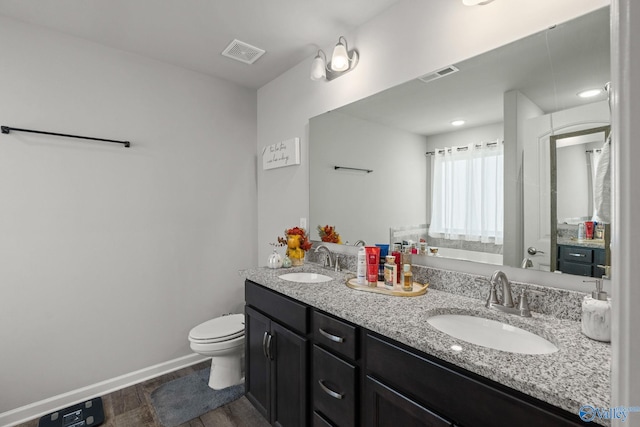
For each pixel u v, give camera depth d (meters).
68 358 1.96
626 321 0.28
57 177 1.92
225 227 2.68
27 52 1.83
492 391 0.78
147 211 2.28
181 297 2.44
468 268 1.42
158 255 2.33
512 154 1.27
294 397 1.51
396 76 1.69
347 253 2.01
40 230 1.87
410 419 0.97
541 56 1.19
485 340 1.15
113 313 2.13
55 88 1.91
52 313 1.91
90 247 2.04
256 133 2.88
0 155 1.75
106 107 2.10
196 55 2.25
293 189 2.46
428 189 1.56
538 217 1.21
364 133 1.86
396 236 1.70
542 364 0.79
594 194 1.07
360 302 1.32
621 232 0.28
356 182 1.92
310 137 2.26
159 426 1.75
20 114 1.80
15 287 1.80
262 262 2.82
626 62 0.28
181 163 2.43
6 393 1.77
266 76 2.60
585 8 1.08
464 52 1.41
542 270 1.20
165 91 2.35
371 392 1.10
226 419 1.82
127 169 2.18
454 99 1.45
